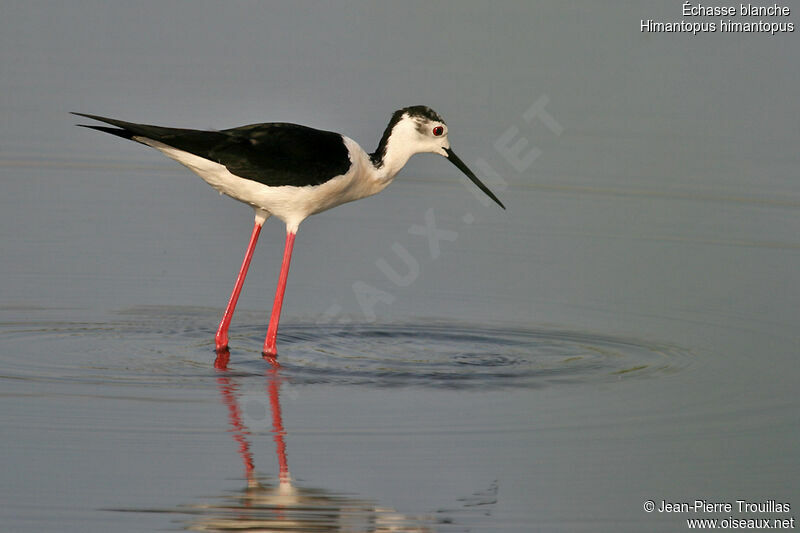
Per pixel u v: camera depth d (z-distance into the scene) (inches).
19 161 669.9
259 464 348.8
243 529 313.9
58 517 316.8
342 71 766.5
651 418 393.1
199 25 843.4
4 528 309.3
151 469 344.2
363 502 331.0
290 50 804.0
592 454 365.4
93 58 775.1
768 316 514.0
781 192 653.3
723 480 353.1
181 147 430.6
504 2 890.1
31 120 701.3
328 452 359.3
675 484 348.2
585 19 859.4
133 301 511.5
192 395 403.9
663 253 590.9
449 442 369.4
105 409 386.0
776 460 363.9
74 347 449.4
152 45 804.6
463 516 327.3
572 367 447.5
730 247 597.9
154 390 406.3
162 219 621.0
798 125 729.0
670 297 536.1
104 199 639.1
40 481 335.0
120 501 324.2
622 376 437.1
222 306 515.8
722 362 456.1
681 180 671.8
